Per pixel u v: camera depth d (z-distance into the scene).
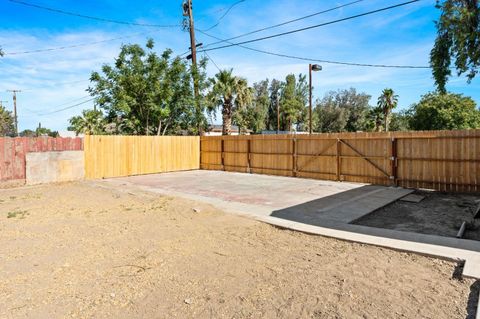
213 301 3.21
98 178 14.46
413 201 8.61
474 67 10.15
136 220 6.73
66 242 5.19
